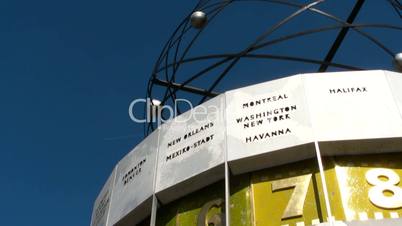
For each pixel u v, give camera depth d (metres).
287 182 14.34
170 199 15.96
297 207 13.70
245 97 16.05
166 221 15.77
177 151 16.34
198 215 15.12
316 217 13.34
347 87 15.39
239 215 14.23
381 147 14.36
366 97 15.11
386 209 13.22
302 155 14.52
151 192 15.91
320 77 15.70
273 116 15.24
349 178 13.92
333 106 14.97
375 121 14.52
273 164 14.79
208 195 15.36
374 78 15.59
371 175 13.94
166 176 15.98
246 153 14.72
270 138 14.80
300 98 15.34
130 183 17.27
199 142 15.98
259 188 14.51
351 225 12.53
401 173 14.02
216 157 15.15
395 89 15.36
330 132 14.38
